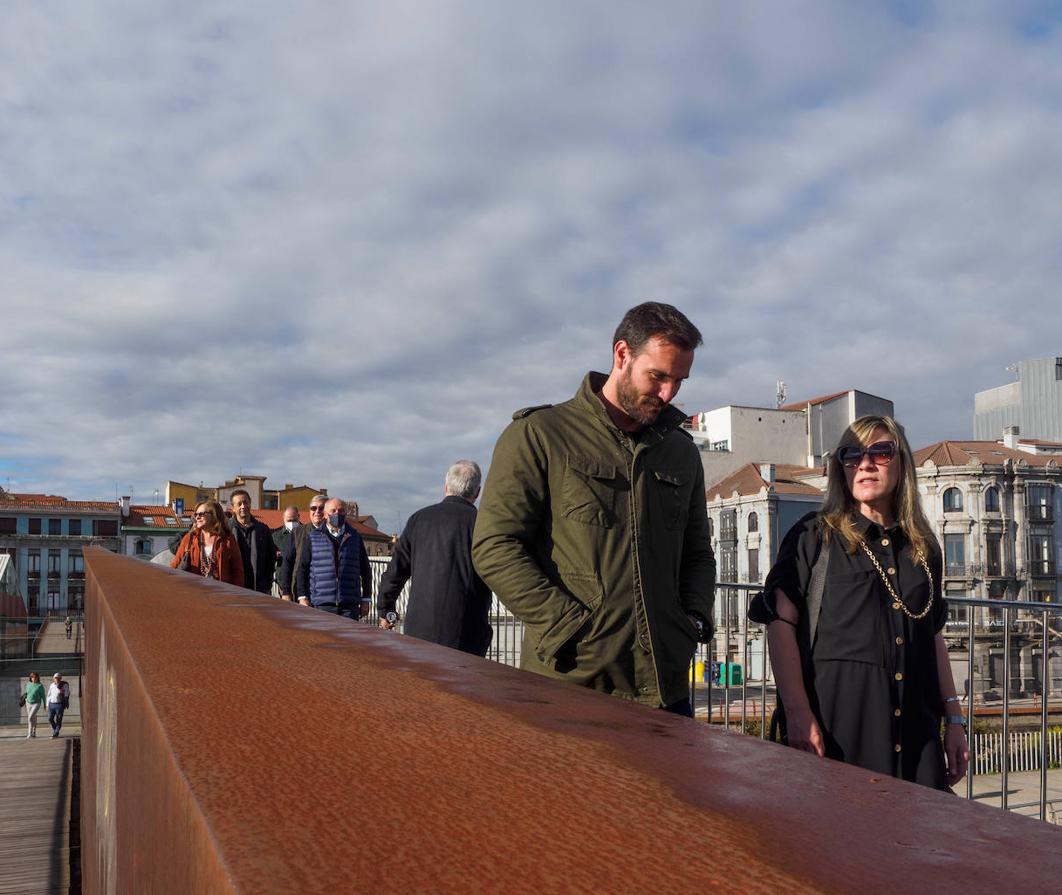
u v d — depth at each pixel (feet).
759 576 168.66
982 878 1.14
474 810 1.47
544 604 8.34
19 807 16.03
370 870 1.20
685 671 8.91
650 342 8.52
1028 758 14.35
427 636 15.61
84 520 254.27
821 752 8.56
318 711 2.30
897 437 8.70
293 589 28.48
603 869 1.19
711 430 203.10
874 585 8.60
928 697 8.70
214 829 1.37
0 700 131.34
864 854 1.24
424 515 16.02
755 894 1.09
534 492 8.81
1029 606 14.07
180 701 2.40
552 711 2.35
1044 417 223.71
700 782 1.64
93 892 7.57
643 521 8.65
